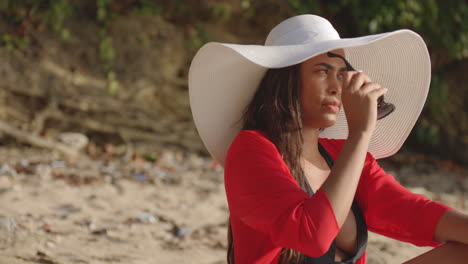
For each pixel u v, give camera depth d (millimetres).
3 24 8203
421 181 7938
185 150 8211
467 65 10312
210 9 9328
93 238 4023
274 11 9539
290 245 1695
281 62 1768
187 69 9070
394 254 4047
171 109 8703
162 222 4707
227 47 1843
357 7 9742
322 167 2086
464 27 10117
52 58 8219
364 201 2111
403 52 2148
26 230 4004
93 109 8055
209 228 4605
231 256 2105
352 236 2002
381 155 2357
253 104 2049
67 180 5922
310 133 2061
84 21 8656
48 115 7820
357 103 1771
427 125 9844
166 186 6121
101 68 8461
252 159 1828
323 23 2006
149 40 8898
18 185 5484
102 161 7168
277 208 1696
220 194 5906
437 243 1995
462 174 8820
